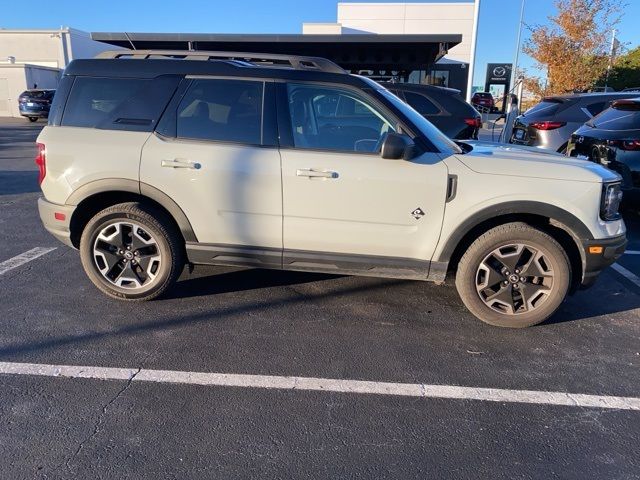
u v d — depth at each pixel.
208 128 3.88
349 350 3.57
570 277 3.78
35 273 4.83
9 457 2.46
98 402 2.91
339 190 3.73
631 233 6.68
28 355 3.39
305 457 2.52
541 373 3.34
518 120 9.73
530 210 3.64
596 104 8.55
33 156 13.33
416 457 2.55
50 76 32.09
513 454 2.59
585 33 19.73
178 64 3.97
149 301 4.26
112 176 3.89
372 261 3.88
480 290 3.88
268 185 3.78
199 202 3.88
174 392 3.03
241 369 3.30
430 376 3.28
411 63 19.30
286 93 3.85
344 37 16.39
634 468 2.50
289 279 4.82
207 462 2.47
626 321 4.11
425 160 3.70
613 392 3.14
